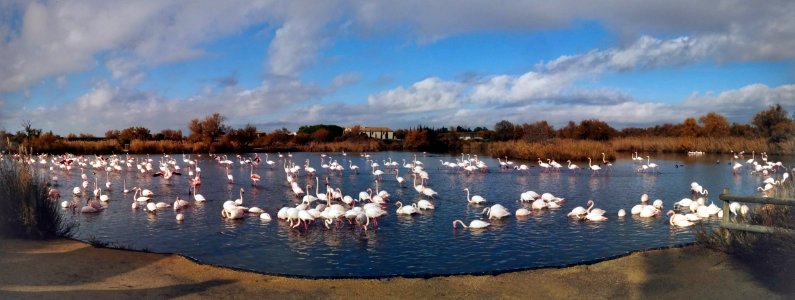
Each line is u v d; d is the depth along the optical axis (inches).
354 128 5403.5
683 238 818.8
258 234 850.1
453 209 1119.6
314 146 4220.0
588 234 851.4
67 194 1418.6
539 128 3294.8
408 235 844.6
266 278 526.0
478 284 507.5
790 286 450.3
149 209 1076.5
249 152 3917.3
